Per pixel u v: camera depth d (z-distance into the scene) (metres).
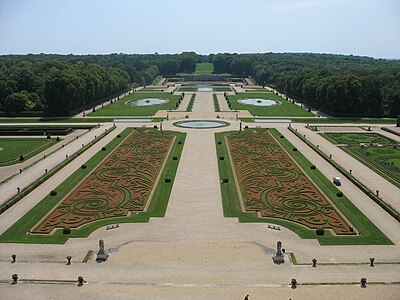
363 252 77.12
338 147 156.12
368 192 105.19
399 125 196.12
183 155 142.50
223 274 69.50
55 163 134.25
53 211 95.69
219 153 144.75
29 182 116.12
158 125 198.38
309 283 66.00
